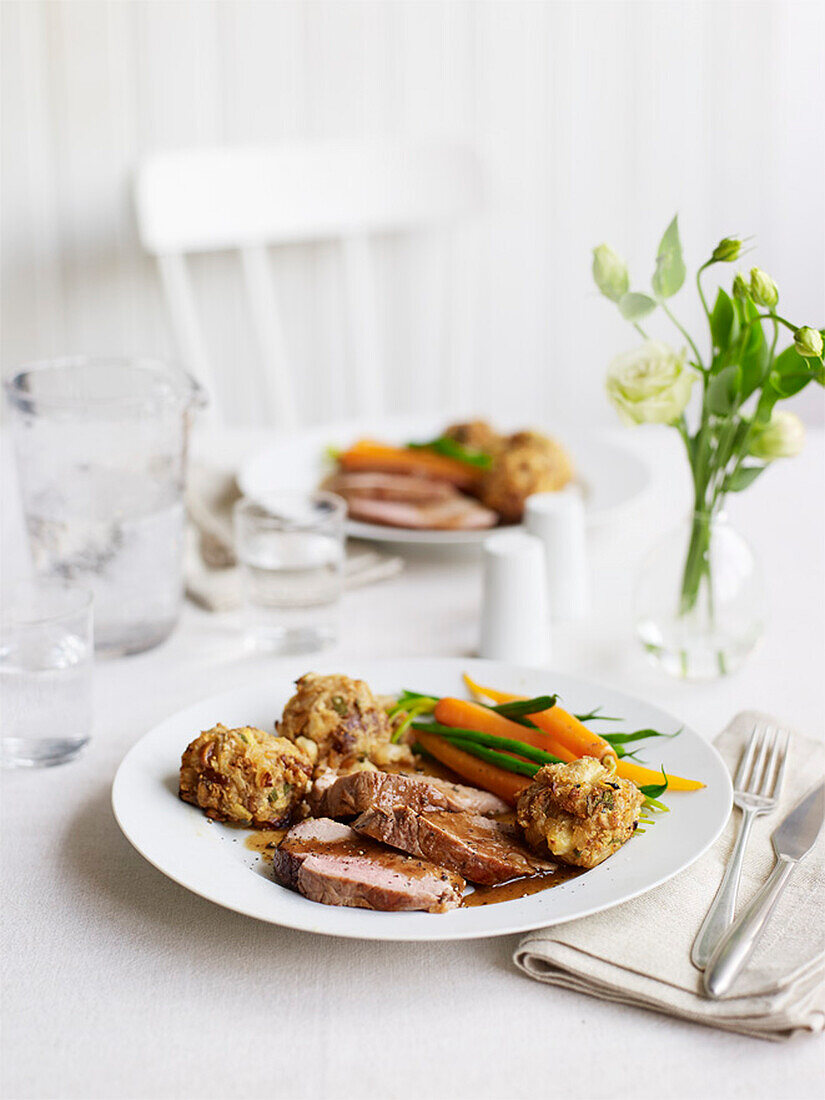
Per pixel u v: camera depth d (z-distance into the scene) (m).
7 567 1.09
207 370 1.56
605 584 1.10
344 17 1.67
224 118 1.69
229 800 0.81
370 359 1.70
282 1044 0.71
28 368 1.01
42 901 0.79
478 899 0.76
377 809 0.78
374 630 1.04
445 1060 0.71
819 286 1.82
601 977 0.72
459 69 1.70
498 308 1.82
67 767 0.89
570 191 1.77
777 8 1.70
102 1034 0.72
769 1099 0.69
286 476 1.21
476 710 0.88
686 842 0.78
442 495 1.19
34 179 1.68
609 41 1.70
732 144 1.76
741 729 0.90
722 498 0.95
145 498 0.97
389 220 1.59
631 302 0.90
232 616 1.06
